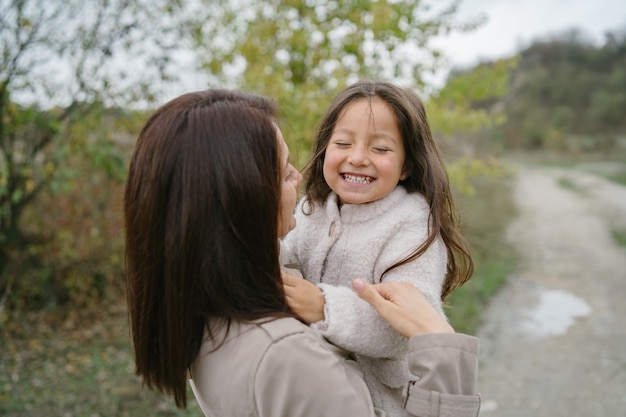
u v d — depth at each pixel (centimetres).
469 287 672
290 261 136
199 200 88
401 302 99
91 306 597
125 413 373
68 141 527
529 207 1538
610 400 407
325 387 87
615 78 4203
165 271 90
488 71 616
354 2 515
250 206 90
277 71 510
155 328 97
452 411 89
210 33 550
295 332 91
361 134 121
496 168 626
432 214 123
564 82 4347
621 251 916
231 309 91
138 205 93
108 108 523
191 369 100
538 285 728
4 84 472
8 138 522
